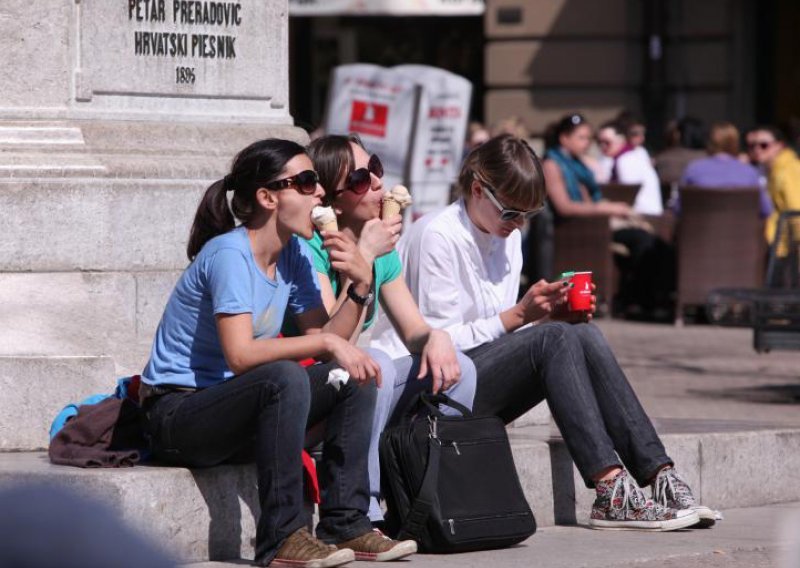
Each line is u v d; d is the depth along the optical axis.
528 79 69.31
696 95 68.00
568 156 47.75
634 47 68.12
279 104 22.02
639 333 45.66
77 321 18.27
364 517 14.50
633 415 17.03
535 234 47.56
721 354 40.06
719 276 47.22
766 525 18.05
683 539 16.55
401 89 46.00
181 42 20.66
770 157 49.41
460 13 68.25
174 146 20.23
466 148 59.53
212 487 14.40
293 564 13.51
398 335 16.33
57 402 16.98
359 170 15.66
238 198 14.41
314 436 15.23
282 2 21.98
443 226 17.31
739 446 20.02
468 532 15.01
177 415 13.98
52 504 3.57
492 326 16.97
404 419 15.91
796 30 68.50
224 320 13.87
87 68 19.69
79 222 18.84
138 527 3.94
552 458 17.81
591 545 15.97
